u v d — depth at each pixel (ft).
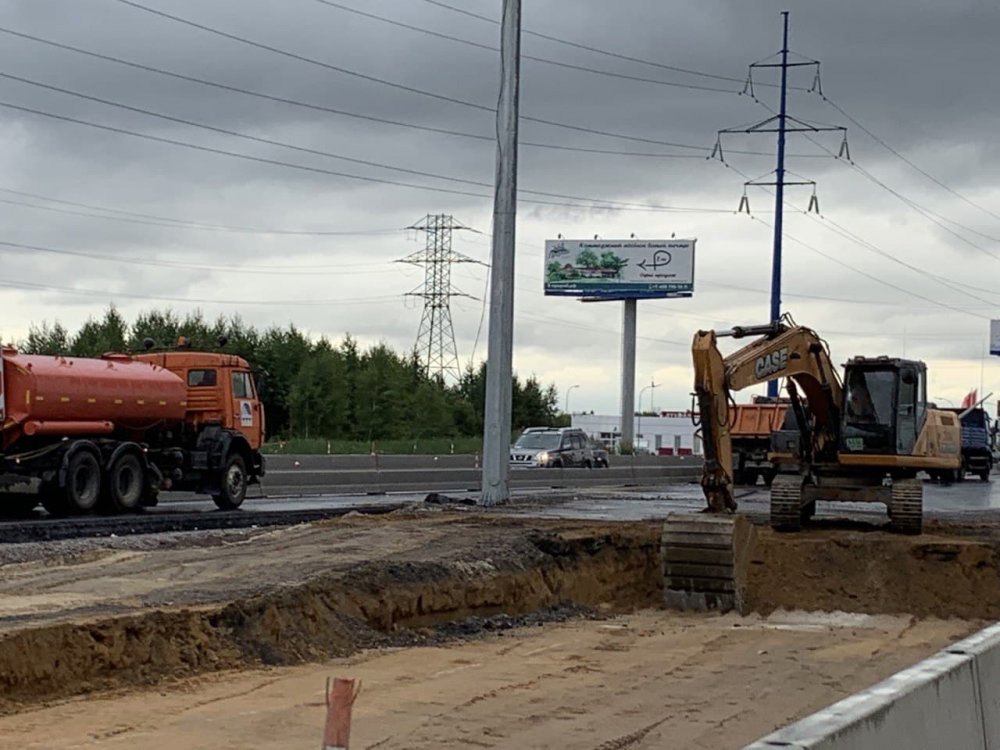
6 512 84.69
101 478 84.28
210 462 94.32
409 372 254.68
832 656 48.88
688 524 60.39
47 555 57.82
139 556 57.52
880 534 72.28
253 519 82.84
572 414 382.83
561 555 63.98
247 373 99.04
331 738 17.44
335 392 232.32
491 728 34.22
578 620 57.62
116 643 38.55
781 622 58.54
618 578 65.51
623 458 172.86
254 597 44.62
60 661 36.81
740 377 66.13
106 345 202.90
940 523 81.97
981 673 25.79
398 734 33.14
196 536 67.82
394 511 88.22
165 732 32.12
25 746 30.30
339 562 55.06
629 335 255.50
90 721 33.12
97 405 84.12
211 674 39.93
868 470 76.13
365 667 43.06
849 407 75.51
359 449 180.24
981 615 61.93
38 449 81.10
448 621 53.93
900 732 21.11
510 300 93.97
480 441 219.41
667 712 37.29
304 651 44.14
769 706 38.83
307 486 116.78
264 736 32.09
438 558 57.00
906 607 62.64
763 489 147.02
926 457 74.84
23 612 40.96
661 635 53.42
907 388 74.90
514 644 49.75
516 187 93.66
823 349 73.97
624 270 256.73
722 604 60.54
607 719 35.96
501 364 93.81
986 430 195.52
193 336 219.20
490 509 89.92
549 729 34.35
